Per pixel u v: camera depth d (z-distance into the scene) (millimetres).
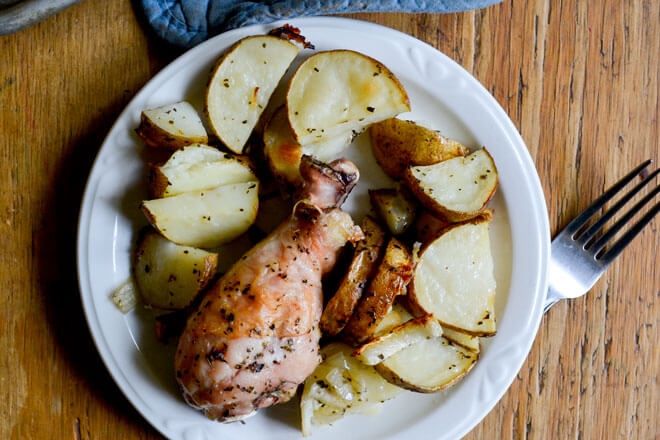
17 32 476
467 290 477
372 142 487
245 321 436
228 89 463
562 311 529
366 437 492
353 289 462
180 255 457
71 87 483
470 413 494
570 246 520
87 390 487
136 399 471
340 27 478
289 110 465
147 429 491
